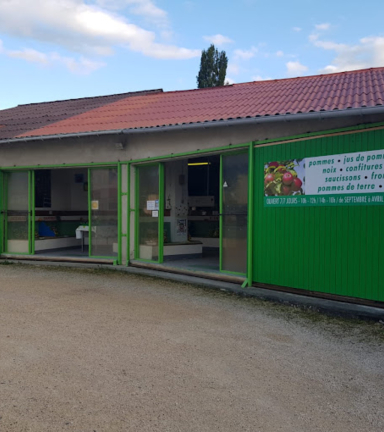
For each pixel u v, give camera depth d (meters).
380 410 3.13
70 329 4.74
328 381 3.60
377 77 9.05
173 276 7.88
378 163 5.39
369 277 5.50
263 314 5.57
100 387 3.32
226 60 32.41
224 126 6.83
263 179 6.70
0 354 3.93
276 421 2.93
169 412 2.99
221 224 7.58
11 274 8.27
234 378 3.59
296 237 6.25
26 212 10.27
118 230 9.14
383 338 4.69
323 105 6.41
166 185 9.63
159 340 4.46
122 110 10.81
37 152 9.89
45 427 2.74
